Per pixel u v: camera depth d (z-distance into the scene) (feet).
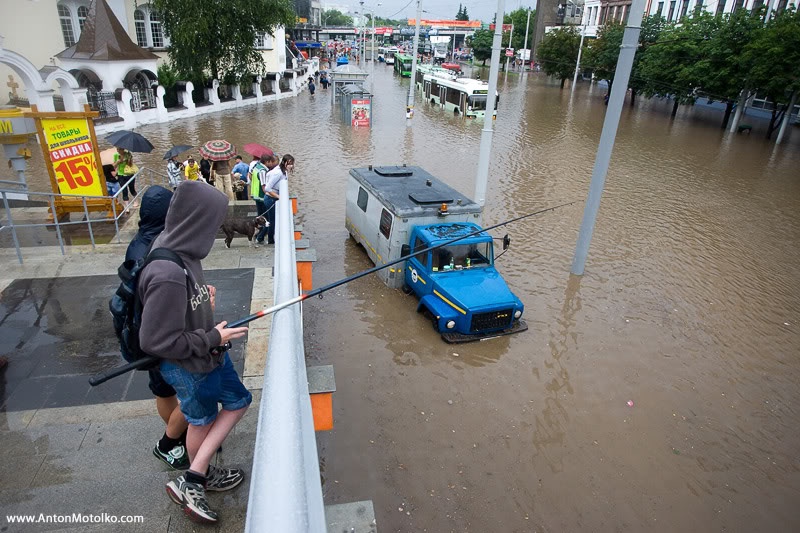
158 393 10.28
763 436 24.40
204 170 47.29
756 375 28.94
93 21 89.45
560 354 29.89
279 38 149.79
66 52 88.28
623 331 32.73
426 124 106.63
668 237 49.39
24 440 13.75
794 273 42.60
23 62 68.13
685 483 21.50
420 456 21.95
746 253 46.34
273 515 4.32
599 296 37.22
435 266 31.94
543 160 78.48
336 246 43.50
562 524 19.27
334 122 104.73
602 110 133.80
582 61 166.40
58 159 35.17
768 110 124.36
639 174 72.43
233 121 101.14
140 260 8.66
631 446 23.36
